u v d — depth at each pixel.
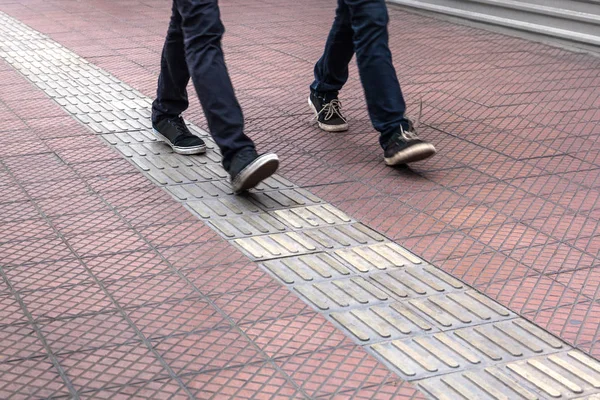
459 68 6.83
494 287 3.15
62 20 8.84
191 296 3.03
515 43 7.89
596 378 2.58
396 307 2.98
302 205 3.92
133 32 8.20
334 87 5.02
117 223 3.66
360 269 3.27
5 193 3.99
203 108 3.98
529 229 3.67
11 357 2.63
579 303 3.04
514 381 2.55
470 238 3.58
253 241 3.51
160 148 4.70
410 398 2.45
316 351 2.69
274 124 5.21
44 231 3.56
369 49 4.30
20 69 6.56
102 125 5.11
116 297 3.02
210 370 2.58
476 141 4.90
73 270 3.22
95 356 2.64
